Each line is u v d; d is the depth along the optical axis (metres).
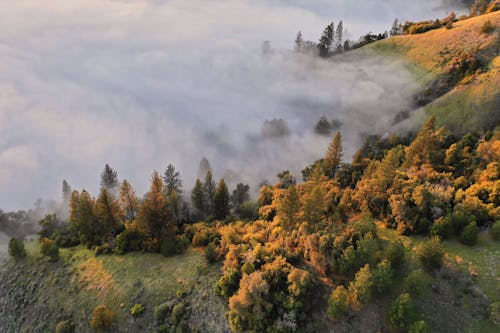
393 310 42.28
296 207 64.81
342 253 50.03
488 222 56.59
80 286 64.31
